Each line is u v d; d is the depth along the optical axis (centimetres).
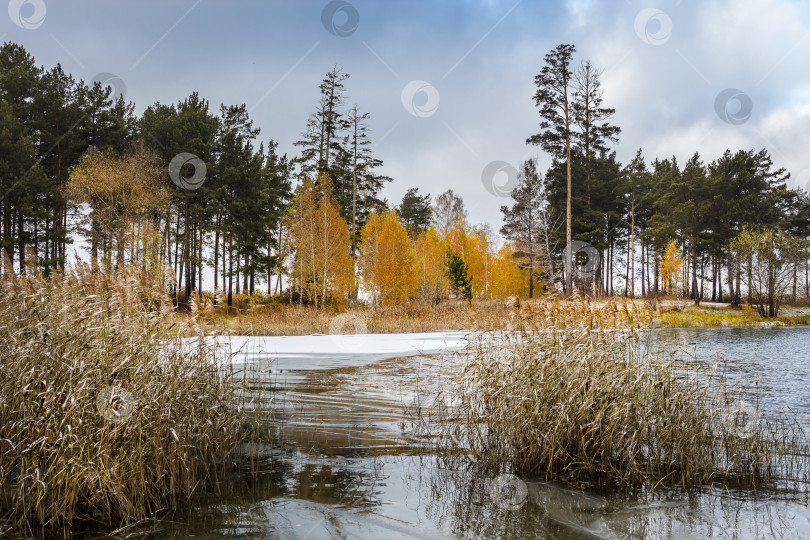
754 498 393
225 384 507
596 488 414
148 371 416
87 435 353
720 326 2575
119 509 351
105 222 2470
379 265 2758
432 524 343
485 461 475
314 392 770
